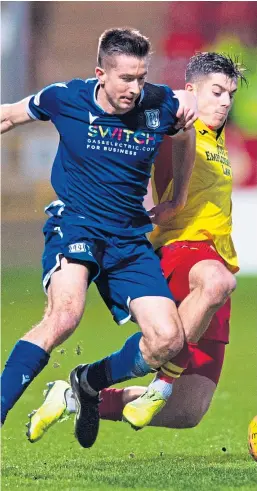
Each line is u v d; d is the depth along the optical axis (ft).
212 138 40.22
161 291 35.96
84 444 39.19
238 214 108.68
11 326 73.36
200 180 39.27
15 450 40.86
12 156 115.55
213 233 39.34
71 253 35.17
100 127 35.55
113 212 36.06
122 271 36.40
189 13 118.52
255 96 111.75
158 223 38.63
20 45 120.88
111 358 37.78
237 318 81.71
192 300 36.63
